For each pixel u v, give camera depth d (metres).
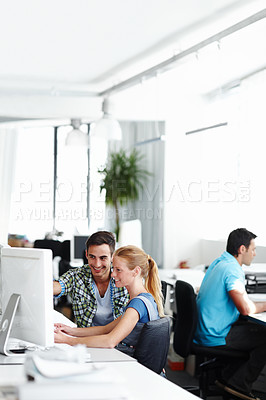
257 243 6.08
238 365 4.12
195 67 6.09
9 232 9.60
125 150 9.16
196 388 4.23
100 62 6.11
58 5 4.45
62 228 9.84
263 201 6.04
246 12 4.56
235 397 4.17
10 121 8.19
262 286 4.76
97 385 1.63
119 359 2.64
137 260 3.04
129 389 2.17
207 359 4.79
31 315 2.58
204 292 4.18
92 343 2.88
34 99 7.48
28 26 4.96
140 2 4.35
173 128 7.59
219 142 7.36
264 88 5.97
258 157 6.09
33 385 1.59
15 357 2.59
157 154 8.56
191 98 7.57
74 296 3.50
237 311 4.18
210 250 7.32
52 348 2.73
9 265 2.72
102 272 3.41
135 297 3.00
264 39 5.03
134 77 6.34
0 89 7.50
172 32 5.08
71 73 6.61
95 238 3.40
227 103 7.16
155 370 2.82
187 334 4.05
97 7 4.48
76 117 7.56
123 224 6.88
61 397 1.59
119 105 7.47
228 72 6.32
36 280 2.54
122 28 4.98
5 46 5.57
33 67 6.36
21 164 9.83
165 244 7.59
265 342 4.10
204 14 4.60
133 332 2.97
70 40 5.34
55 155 10.13
